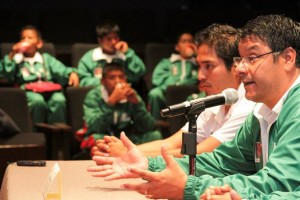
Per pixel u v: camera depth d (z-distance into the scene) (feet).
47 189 7.15
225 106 9.48
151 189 6.45
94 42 21.31
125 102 16.51
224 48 9.04
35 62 19.26
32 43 19.25
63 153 16.30
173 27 22.03
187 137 6.88
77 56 19.81
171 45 20.25
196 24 22.09
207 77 9.20
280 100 6.85
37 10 23.62
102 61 19.58
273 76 6.75
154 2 24.94
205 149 9.05
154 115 19.08
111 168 7.59
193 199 6.36
